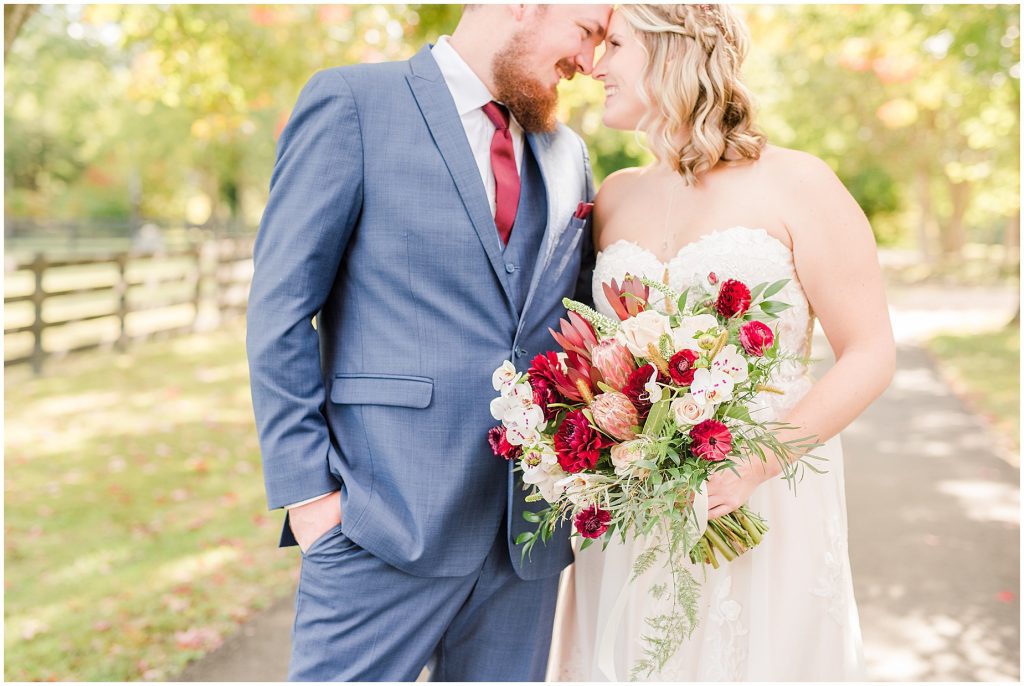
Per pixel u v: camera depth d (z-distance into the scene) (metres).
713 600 2.03
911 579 4.16
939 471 6.09
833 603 2.05
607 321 1.79
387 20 6.95
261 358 1.94
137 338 11.30
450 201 1.99
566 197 2.20
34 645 3.38
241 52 7.80
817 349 10.71
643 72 2.06
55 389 8.44
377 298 2.00
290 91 8.67
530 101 2.08
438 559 1.98
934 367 10.76
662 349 1.71
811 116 18.94
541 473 1.81
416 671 2.04
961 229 27.77
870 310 1.97
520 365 2.02
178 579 4.06
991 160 14.98
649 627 2.07
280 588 3.98
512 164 2.12
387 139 1.99
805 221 1.97
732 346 1.65
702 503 1.77
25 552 4.36
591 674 2.22
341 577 1.97
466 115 2.09
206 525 4.79
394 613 2.00
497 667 2.19
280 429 1.95
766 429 1.86
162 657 3.30
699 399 1.63
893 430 7.39
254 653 3.35
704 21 2.02
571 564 2.31
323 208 1.94
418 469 1.96
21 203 33.41
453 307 1.99
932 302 18.41
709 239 2.02
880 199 33.41
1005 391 8.86
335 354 2.07
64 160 34.12
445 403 1.97
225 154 26.70
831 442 2.14
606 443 1.75
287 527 2.10
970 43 8.61
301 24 7.71
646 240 2.14
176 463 6.02
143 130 25.33
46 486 5.45
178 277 12.21
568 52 2.08
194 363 10.09
